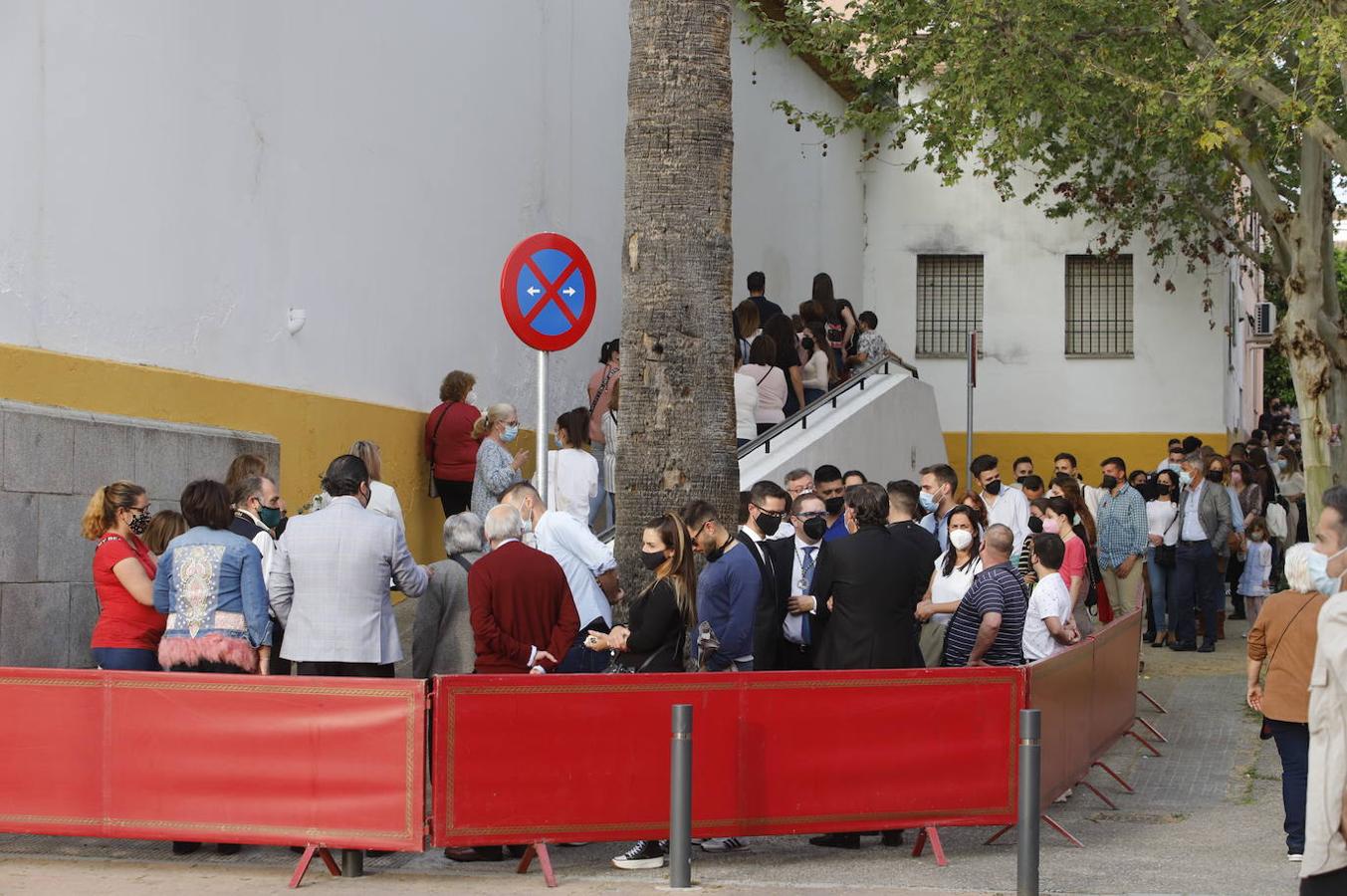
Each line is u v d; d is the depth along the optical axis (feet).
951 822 26.61
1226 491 54.29
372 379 44.68
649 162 31.65
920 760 26.45
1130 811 32.01
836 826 25.93
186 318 36.42
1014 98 58.95
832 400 58.03
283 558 26.68
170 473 34.06
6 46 30.86
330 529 26.58
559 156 57.31
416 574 27.14
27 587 29.40
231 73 38.04
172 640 26.12
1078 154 70.85
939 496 38.81
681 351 31.50
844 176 88.17
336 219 42.73
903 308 90.22
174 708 24.93
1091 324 88.53
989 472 43.14
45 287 31.83
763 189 75.41
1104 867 26.55
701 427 31.55
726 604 27.35
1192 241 86.28
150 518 28.14
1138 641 38.40
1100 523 53.21
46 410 30.27
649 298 31.58
